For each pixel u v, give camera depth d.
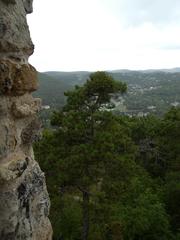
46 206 4.72
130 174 15.04
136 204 20.44
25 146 4.46
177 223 22.39
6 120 4.00
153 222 19.66
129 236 19.12
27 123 4.41
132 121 30.75
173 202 23.56
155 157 30.08
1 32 3.87
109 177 14.84
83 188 14.81
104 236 15.47
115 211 15.96
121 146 15.16
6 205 3.88
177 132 27.02
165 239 19.44
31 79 4.39
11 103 4.09
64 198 15.09
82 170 14.55
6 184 3.89
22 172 4.14
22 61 4.29
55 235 15.83
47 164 14.55
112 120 15.42
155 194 22.78
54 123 15.62
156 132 29.48
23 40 4.26
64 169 14.23
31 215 4.31
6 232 3.88
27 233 4.14
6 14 3.95
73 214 15.95
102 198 14.43
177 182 23.80
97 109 15.48
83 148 14.23
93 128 15.26
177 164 26.73
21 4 4.32
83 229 15.16
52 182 14.35
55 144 15.12
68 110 15.64
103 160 14.51
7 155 3.97
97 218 14.95
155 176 29.80
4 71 3.91
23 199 4.13
